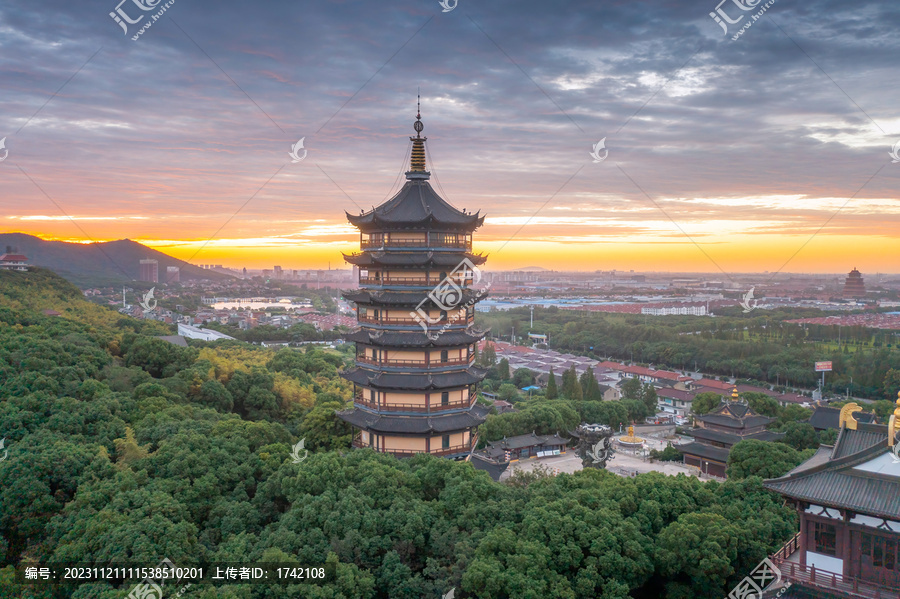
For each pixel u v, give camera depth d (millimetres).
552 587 53062
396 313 85875
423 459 76062
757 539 60469
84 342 123438
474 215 85312
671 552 57969
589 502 63906
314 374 174875
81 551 55469
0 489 64875
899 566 45750
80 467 69812
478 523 62969
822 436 123188
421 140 90000
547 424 145125
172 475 70750
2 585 53562
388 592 57219
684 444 136250
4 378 91562
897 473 46812
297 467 70875
